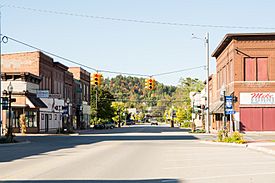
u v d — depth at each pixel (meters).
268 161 21.08
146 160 21.28
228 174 15.92
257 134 54.69
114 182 13.82
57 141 41.09
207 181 14.09
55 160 21.27
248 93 56.41
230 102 40.91
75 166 18.50
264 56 56.56
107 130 83.25
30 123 63.59
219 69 71.62
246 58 56.81
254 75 56.56
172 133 63.84
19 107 60.66
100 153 25.80
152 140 42.88
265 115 56.22
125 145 34.25
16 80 61.22
